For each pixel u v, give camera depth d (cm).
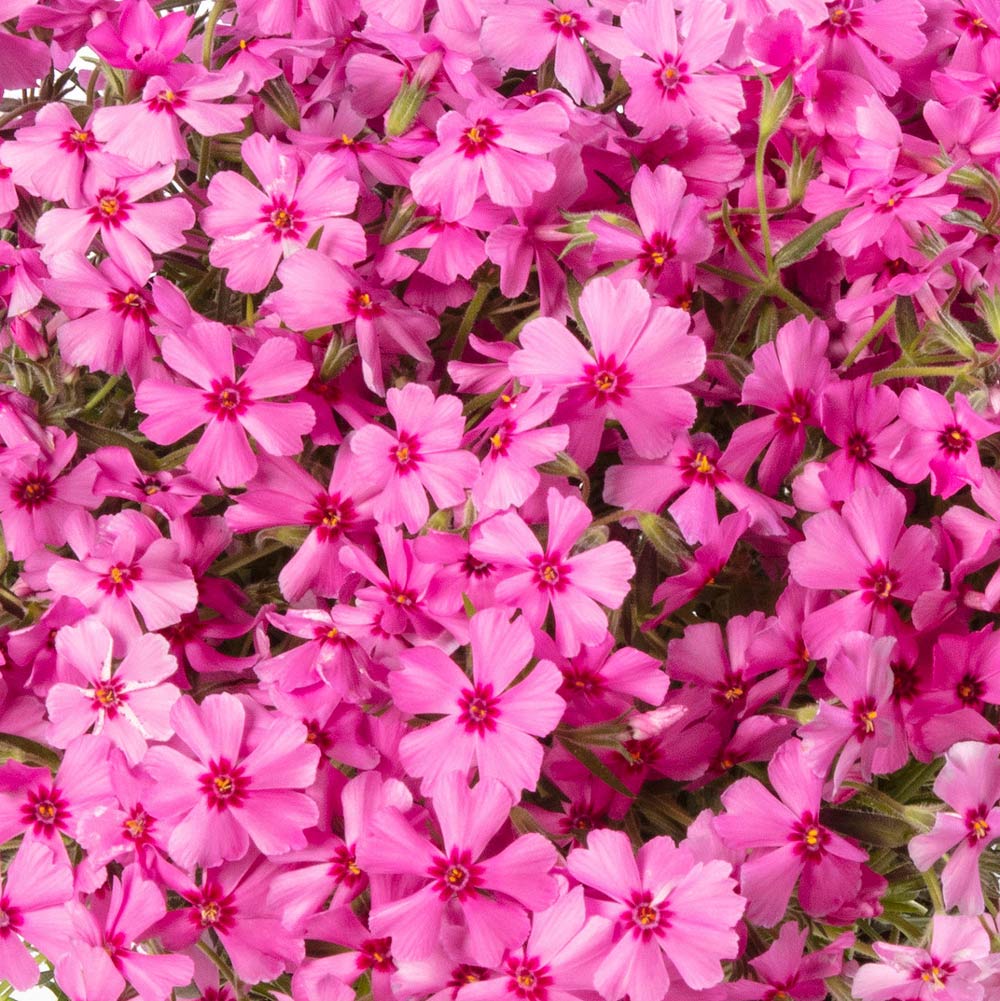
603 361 31
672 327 31
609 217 32
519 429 31
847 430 32
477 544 31
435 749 31
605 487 32
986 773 31
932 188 32
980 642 32
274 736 31
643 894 31
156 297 32
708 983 30
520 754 30
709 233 32
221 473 32
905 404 32
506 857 30
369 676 31
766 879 31
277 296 32
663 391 31
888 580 32
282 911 31
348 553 31
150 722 32
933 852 31
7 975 32
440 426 31
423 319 32
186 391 32
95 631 32
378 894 31
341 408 32
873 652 31
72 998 32
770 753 32
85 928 32
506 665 31
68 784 32
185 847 31
